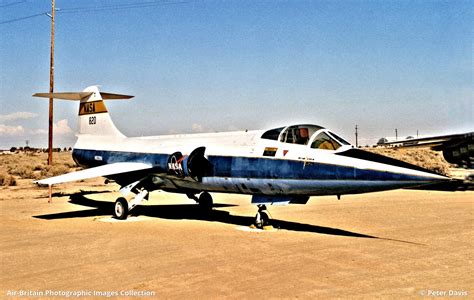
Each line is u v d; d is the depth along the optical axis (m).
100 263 8.12
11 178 27.78
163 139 15.77
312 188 10.83
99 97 18.73
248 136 12.80
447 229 11.51
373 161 10.12
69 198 20.47
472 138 22.98
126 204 13.98
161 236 10.88
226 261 8.15
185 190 14.85
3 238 10.76
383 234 10.88
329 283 6.70
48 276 7.29
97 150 17.88
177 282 6.84
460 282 6.71
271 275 7.17
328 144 11.02
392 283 6.68
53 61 31.81
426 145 24.91
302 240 10.15
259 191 12.05
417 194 21.27
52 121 32.81
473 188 24.06
